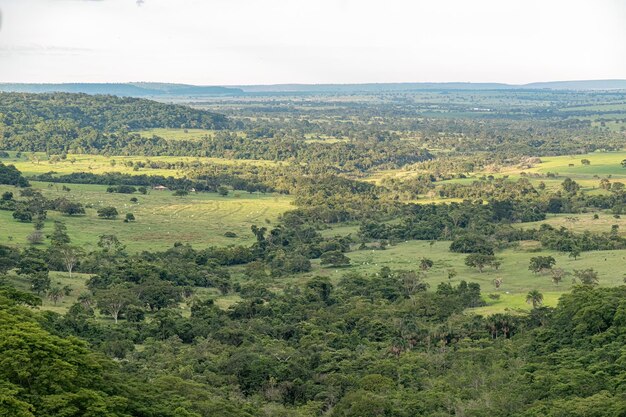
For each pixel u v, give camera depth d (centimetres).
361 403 9269
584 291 12431
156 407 7775
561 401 8675
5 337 7188
